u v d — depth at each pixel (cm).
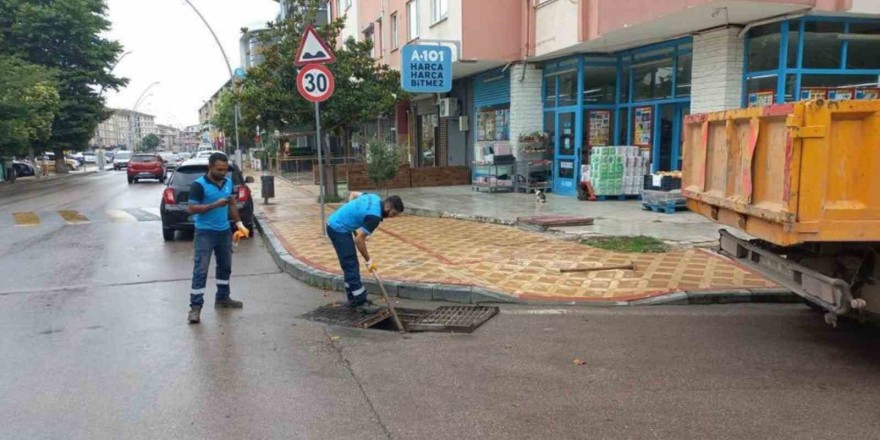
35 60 3619
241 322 613
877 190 395
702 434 365
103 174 4491
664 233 968
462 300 681
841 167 396
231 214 662
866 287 464
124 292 747
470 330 572
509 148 1691
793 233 396
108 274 855
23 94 2819
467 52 1609
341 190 1991
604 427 376
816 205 393
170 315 641
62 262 945
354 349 529
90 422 393
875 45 1086
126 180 3450
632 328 573
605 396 423
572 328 575
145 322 614
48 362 501
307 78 1007
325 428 381
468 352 516
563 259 821
